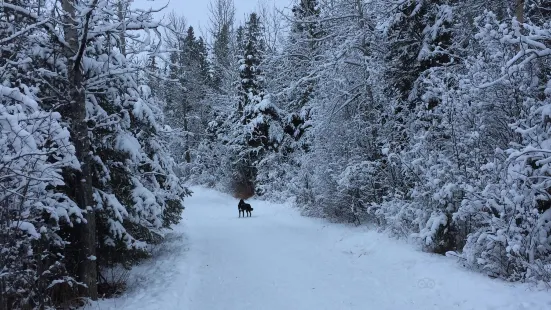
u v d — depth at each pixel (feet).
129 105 31.22
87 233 23.89
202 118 135.64
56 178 17.13
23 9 21.09
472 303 20.03
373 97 48.93
